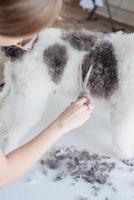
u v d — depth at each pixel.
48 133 0.94
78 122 0.98
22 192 1.20
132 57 1.36
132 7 3.49
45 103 1.49
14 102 1.46
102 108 1.48
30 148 0.92
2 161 0.88
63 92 1.48
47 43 1.42
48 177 1.27
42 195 1.20
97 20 3.53
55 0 0.68
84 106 1.00
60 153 1.38
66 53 1.42
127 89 1.37
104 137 1.50
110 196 1.21
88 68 1.39
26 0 0.65
